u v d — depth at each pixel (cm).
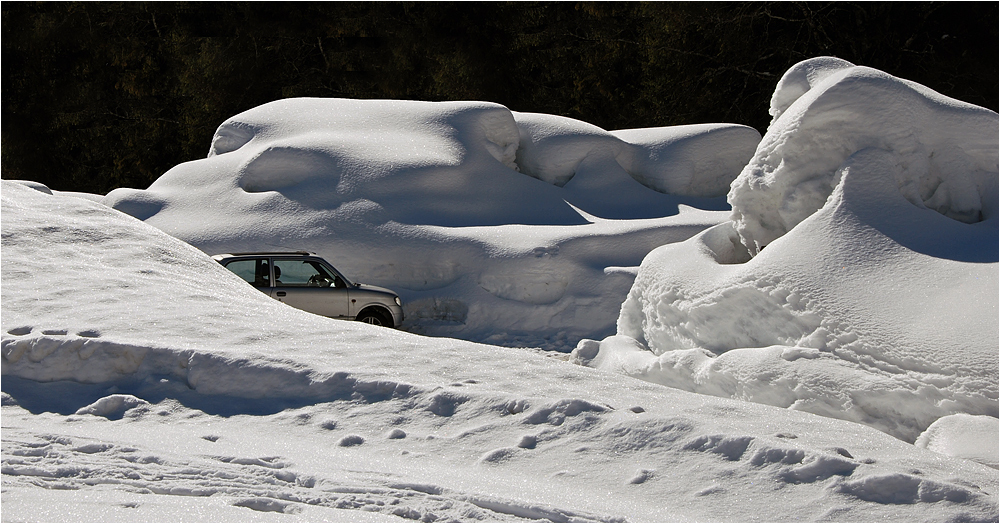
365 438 582
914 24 3591
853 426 630
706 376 915
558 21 3959
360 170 1978
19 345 708
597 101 3972
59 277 966
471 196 1995
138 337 762
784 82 1231
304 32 4031
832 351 845
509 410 607
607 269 1694
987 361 737
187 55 3950
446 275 1772
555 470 516
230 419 634
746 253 1258
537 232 1798
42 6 4000
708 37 3719
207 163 2200
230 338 785
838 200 1001
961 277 852
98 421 622
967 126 1040
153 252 1159
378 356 759
